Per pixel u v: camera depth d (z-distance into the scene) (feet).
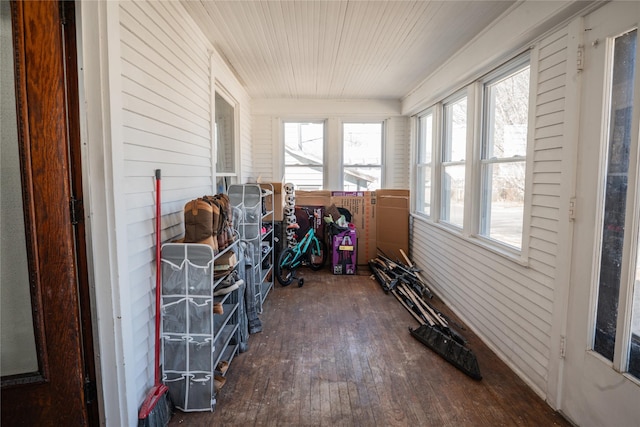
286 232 15.47
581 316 6.05
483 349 9.09
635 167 5.03
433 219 13.88
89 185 5.05
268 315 11.28
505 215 8.96
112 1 5.02
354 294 13.38
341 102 17.49
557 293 6.55
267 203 14.56
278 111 17.37
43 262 4.78
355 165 18.43
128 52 5.52
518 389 7.29
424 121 16.24
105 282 5.18
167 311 6.41
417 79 13.87
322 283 14.80
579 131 6.03
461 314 11.07
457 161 12.09
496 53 8.32
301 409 6.65
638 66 4.93
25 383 4.84
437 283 13.30
